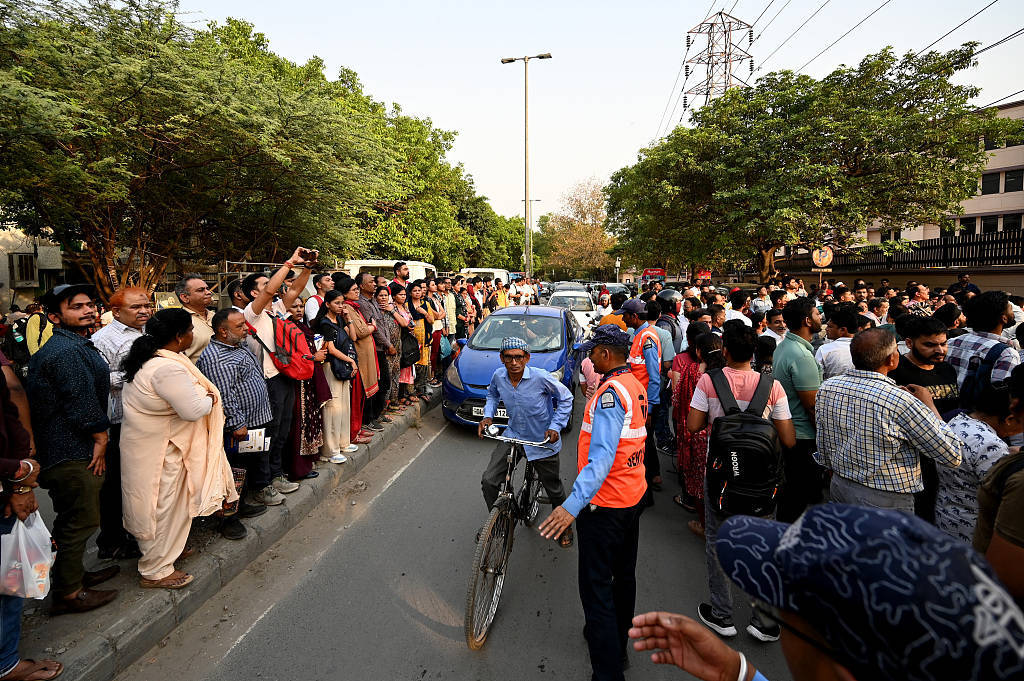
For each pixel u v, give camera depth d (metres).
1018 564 1.59
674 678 2.68
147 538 2.97
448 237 26.14
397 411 7.09
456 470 5.45
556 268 48.19
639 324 4.79
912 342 3.44
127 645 2.67
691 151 17.92
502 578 3.21
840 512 0.64
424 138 23.95
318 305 5.78
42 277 15.73
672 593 3.41
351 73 20.67
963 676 0.47
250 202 12.12
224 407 3.57
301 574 3.54
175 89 8.21
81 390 2.71
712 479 2.82
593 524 2.50
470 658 2.79
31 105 6.00
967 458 2.57
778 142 16.19
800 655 0.71
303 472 4.64
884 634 0.51
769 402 3.01
